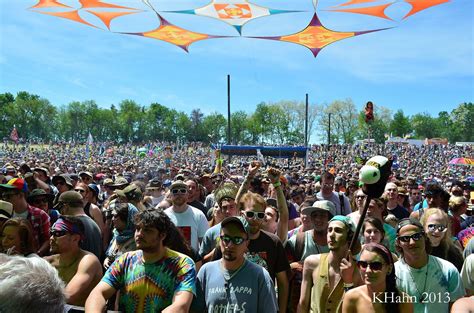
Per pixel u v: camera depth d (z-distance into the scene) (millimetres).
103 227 6703
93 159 48781
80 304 3729
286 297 4223
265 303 3406
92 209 6742
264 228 5461
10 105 116500
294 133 98000
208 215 7180
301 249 4785
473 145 90812
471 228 5594
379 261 3127
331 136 95812
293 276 4551
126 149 83875
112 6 12055
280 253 4254
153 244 3223
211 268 3512
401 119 118812
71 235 3902
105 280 3270
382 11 12117
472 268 3859
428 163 58312
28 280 1645
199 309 3432
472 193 7688
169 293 3205
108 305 3809
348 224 3818
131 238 4688
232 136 117312
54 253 4031
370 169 2805
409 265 3736
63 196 5168
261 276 3457
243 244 3426
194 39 14125
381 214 5363
